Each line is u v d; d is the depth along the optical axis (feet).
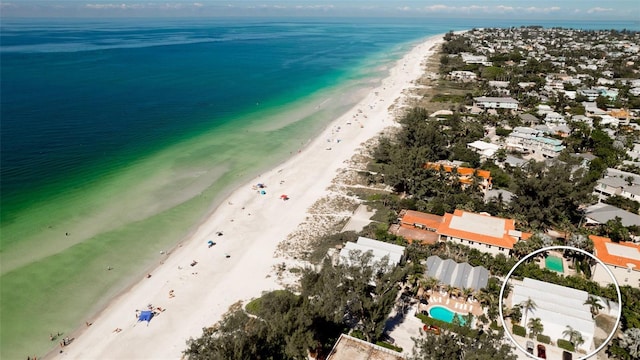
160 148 460.55
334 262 256.52
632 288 232.12
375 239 278.87
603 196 354.13
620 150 420.36
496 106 595.88
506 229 273.33
